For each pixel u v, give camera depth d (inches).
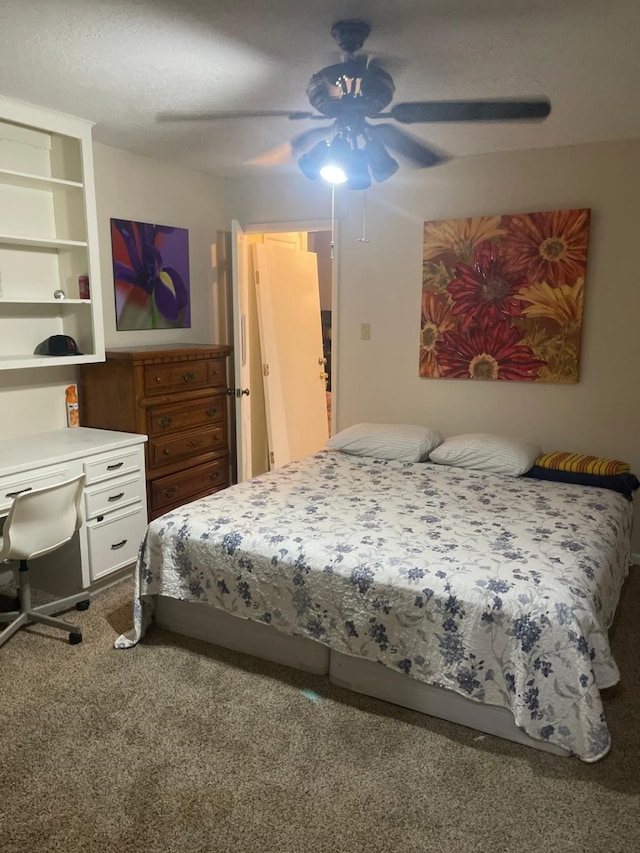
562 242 135.3
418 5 71.9
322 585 88.3
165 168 153.6
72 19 75.7
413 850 64.5
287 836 66.2
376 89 86.3
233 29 78.5
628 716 85.1
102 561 121.8
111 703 88.0
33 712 85.9
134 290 148.8
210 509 108.3
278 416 194.5
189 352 144.5
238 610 96.2
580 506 112.5
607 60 88.0
